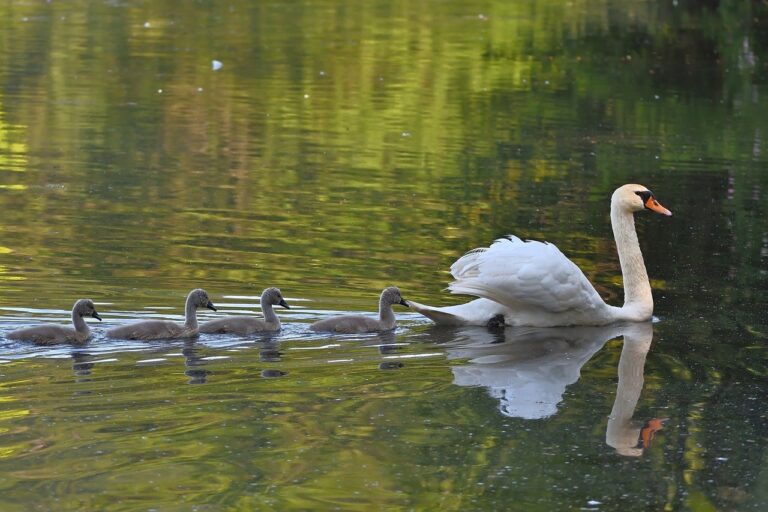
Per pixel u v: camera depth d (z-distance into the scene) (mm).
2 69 34406
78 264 16375
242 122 28859
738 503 9367
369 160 25312
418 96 33344
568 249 18766
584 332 14367
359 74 36312
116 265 16391
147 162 24328
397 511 9023
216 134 27391
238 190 22062
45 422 10430
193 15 47875
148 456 9828
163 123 28344
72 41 39969
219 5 51250
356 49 40938
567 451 10297
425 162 25312
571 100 33625
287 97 32312
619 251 15500
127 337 12992
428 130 28859
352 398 11367
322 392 11500
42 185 21938
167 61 36938
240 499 9117
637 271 15258
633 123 30516
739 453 10367
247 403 11078
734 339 14023
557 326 14609
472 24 48094
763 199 22703
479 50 41656
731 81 37094
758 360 13102
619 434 10719
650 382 12281
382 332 13914
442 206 21391
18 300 14438
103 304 14438
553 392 11859
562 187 23406
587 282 14609
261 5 51844
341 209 20781
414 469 9789
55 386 11336
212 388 11453
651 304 15086
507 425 10844
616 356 13250
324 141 27094
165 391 11312
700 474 9906
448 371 12398
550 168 25141
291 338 13375
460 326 14344
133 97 31344
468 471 9781
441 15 50562
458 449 10219
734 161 26328
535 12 51938
